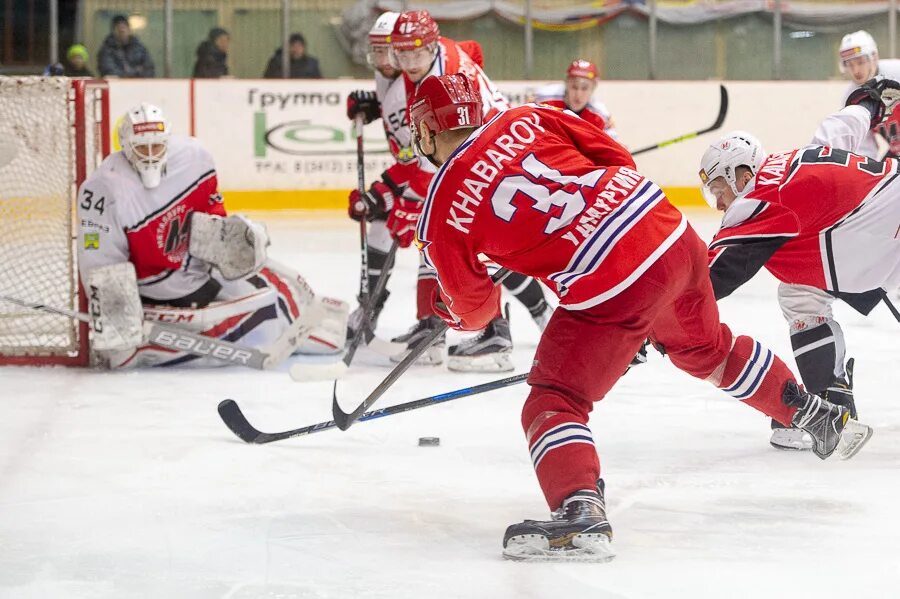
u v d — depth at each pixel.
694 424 9.52
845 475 7.89
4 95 12.68
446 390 10.97
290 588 5.80
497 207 6.11
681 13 30.70
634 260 6.08
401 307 16.23
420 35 11.29
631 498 7.39
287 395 10.70
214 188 11.89
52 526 6.88
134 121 11.24
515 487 7.72
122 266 11.34
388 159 28.98
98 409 10.15
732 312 15.73
